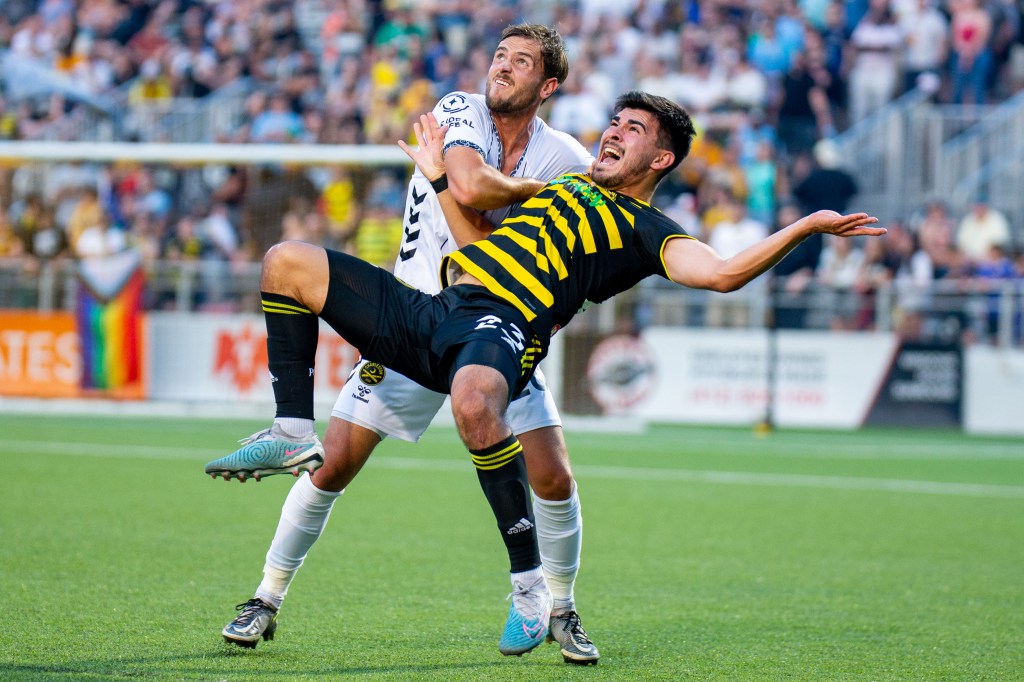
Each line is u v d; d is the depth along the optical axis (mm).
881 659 13312
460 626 14422
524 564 11578
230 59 60062
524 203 13070
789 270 48375
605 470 30875
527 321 12234
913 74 55719
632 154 12883
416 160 13484
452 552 19328
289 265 12125
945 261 47062
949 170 52781
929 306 44000
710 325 43562
